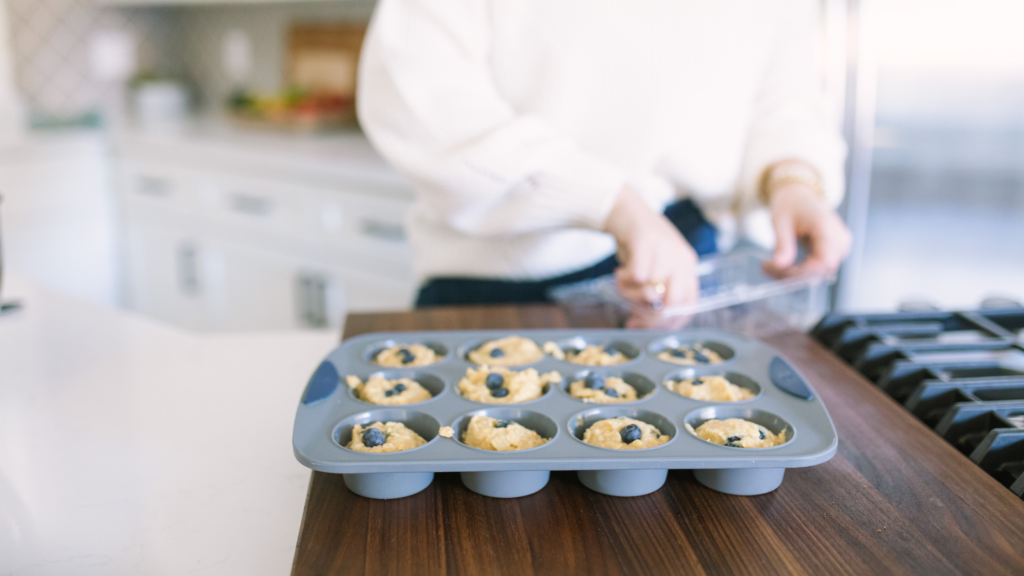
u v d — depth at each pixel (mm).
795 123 1123
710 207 1168
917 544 552
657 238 863
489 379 734
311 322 2391
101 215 2908
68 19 3123
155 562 581
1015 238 1386
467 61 957
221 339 1022
